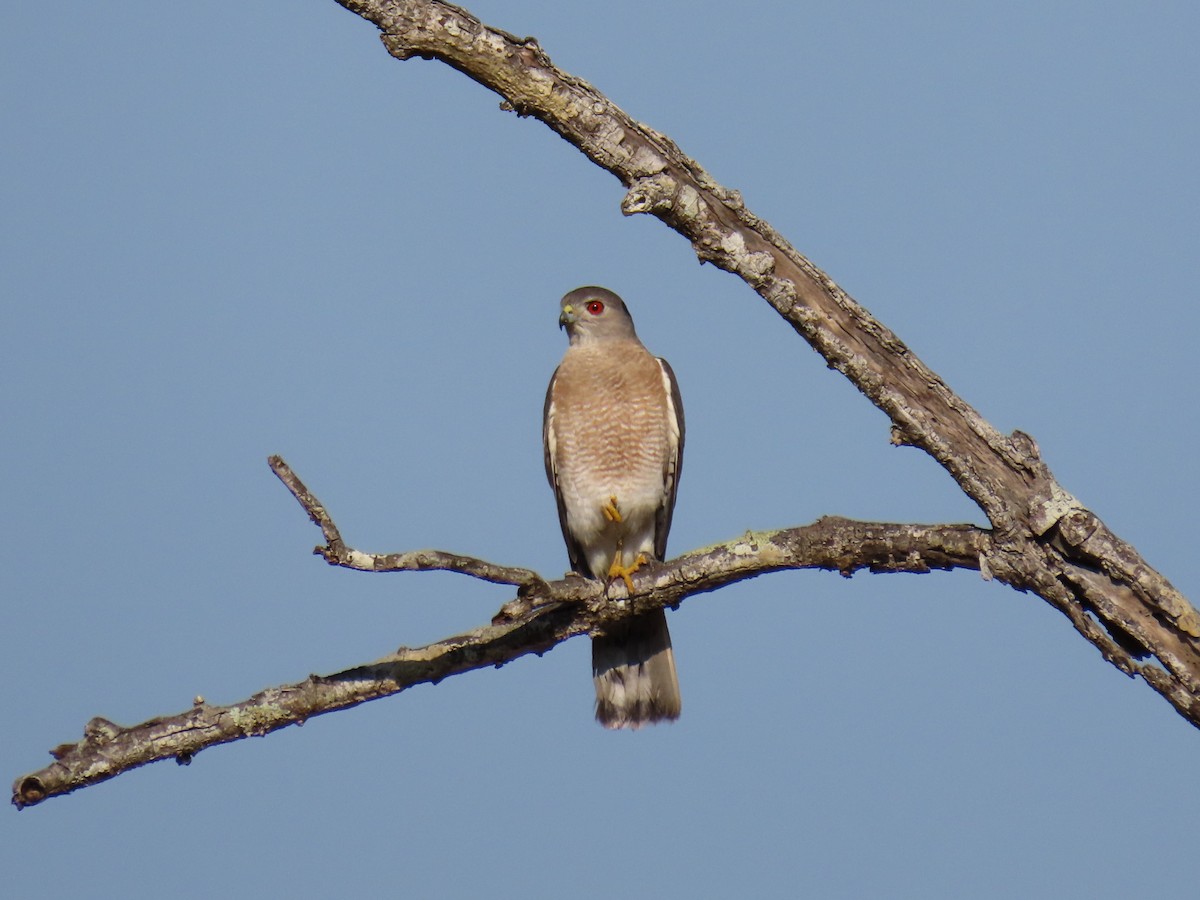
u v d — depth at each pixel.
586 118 10.41
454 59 10.38
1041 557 10.32
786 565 11.45
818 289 10.55
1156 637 10.02
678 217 10.53
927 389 10.42
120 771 10.38
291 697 10.72
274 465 9.05
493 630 11.34
